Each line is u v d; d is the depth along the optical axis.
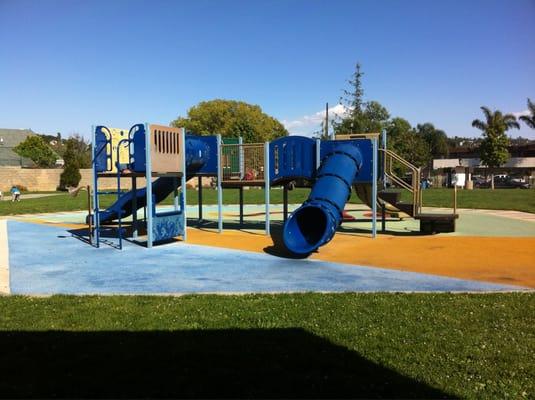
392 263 9.34
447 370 3.97
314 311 5.68
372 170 12.92
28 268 9.15
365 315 5.50
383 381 3.76
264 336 4.78
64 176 47.47
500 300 6.19
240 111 72.00
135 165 11.59
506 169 66.75
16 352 4.38
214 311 5.71
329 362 4.12
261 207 25.09
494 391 3.61
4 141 79.75
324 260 9.71
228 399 3.49
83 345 4.54
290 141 13.52
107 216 13.66
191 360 4.18
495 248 11.01
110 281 7.92
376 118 37.69
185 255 10.52
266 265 9.24
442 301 6.14
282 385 3.70
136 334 4.86
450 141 103.94
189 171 14.31
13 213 21.56
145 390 3.62
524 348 4.43
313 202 10.12
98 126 12.03
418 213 13.62
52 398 3.51
